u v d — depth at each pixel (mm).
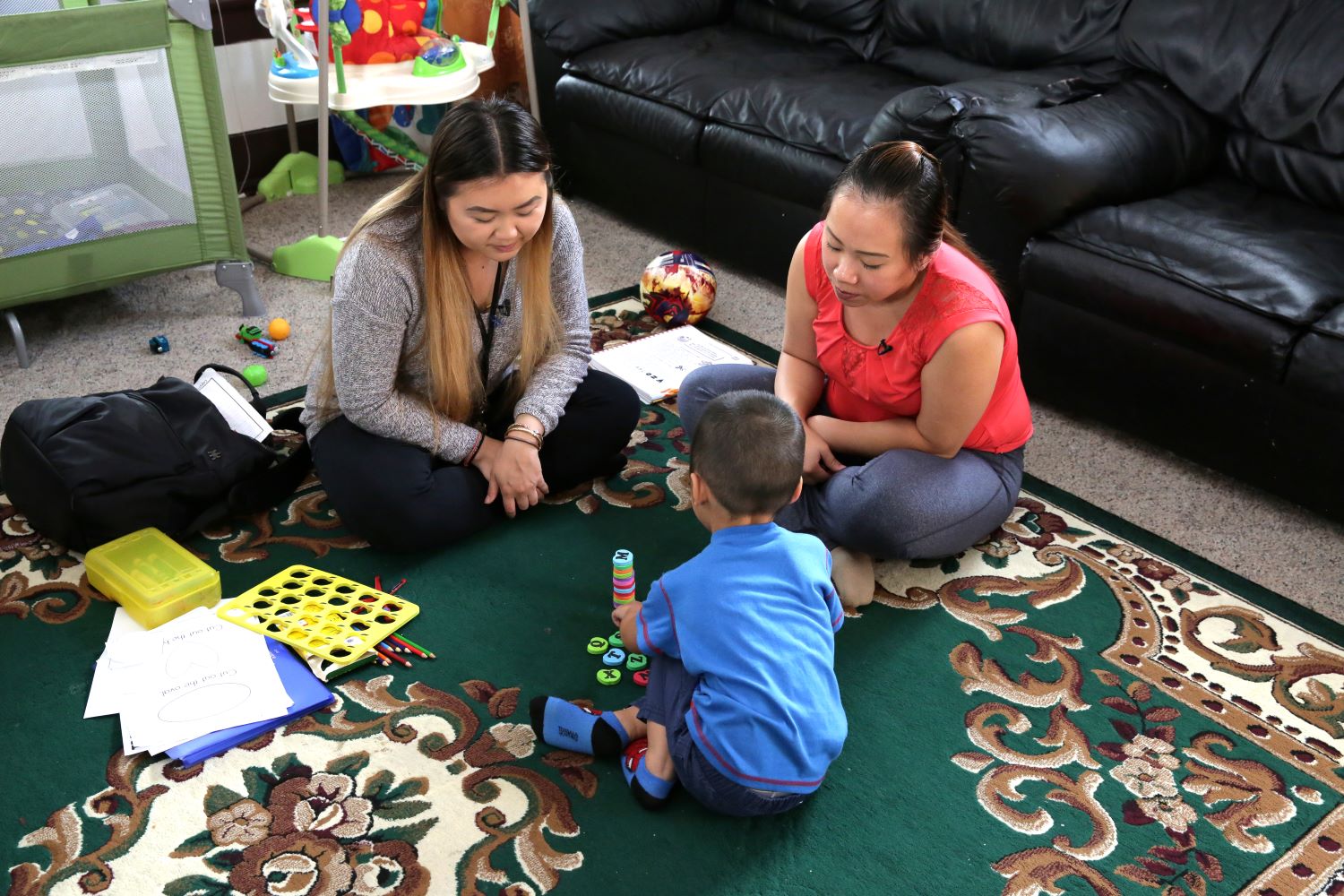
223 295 2730
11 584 1768
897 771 1466
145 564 1739
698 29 3254
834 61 3000
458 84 2822
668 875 1323
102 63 2262
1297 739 1523
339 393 1738
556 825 1386
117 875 1317
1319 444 1876
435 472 1813
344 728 1518
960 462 1745
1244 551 1899
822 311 1763
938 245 1529
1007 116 2109
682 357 2387
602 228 3119
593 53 3053
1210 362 1974
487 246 1572
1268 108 2227
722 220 2834
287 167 3252
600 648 1644
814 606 1368
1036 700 1579
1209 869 1340
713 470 1339
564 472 1953
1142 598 1772
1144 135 2184
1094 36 2535
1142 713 1561
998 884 1317
